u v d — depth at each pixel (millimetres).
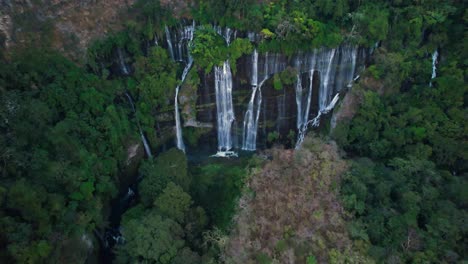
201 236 37969
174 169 43188
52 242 31172
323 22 51281
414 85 51250
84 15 48000
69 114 40250
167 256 33188
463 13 51250
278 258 31016
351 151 49656
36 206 30203
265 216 33562
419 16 50719
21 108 35531
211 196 45094
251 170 40812
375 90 50844
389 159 45031
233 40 50906
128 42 49500
